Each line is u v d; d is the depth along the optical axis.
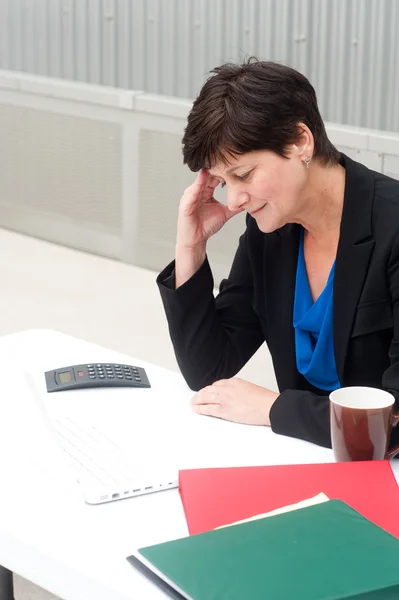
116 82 5.74
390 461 1.54
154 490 1.44
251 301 1.97
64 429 1.63
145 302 4.04
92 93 4.22
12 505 1.40
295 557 1.18
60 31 5.82
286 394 1.66
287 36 5.10
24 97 4.53
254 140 1.59
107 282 4.24
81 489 1.44
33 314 3.91
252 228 1.90
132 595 1.18
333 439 1.52
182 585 1.14
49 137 4.51
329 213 1.76
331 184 1.74
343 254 1.74
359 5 4.86
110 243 4.45
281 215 1.68
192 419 1.70
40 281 4.25
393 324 1.73
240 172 1.63
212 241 3.91
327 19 4.98
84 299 4.06
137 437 1.61
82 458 1.53
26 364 1.92
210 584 1.13
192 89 5.49
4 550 1.33
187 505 1.37
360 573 1.14
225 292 1.99
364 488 1.40
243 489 1.41
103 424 1.66
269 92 1.59
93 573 1.23
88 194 4.45
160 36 5.50
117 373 1.85
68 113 4.37
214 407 1.71
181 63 5.48
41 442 1.59
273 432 1.65
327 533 1.23
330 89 5.09
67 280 4.26
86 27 5.71
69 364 1.93
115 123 4.20
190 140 1.65
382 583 1.12
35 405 1.73
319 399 1.64
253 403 1.70
